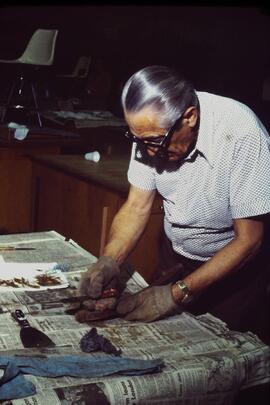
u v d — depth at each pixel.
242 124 2.01
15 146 4.71
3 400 1.43
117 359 1.62
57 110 7.20
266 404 2.35
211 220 2.22
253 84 9.16
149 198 2.34
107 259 2.15
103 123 6.31
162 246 2.61
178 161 2.12
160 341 1.81
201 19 9.88
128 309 1.94
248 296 2.37
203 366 1.65
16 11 11.43
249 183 2.01
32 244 2.55
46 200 4.08
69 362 1.59
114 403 1.49
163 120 1.84
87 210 3.66
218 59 9.65
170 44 10.32
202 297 2.39
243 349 1.77
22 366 1.54
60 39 11.23
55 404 1.44
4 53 11.29
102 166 3.93
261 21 9.11
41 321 1.87
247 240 2.05
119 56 10.83
